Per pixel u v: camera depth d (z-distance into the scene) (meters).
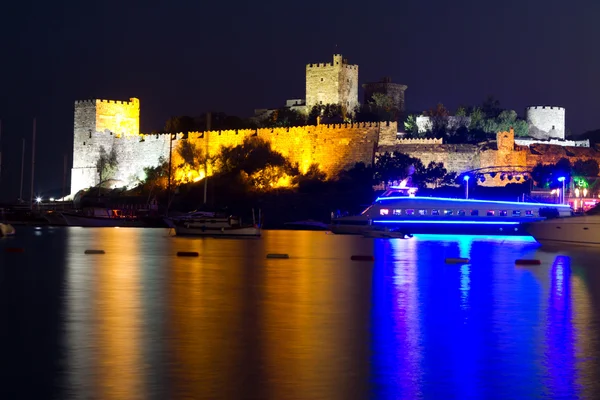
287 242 109.62
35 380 27.92
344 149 189.00
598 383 28.05
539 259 80.62
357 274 63.50
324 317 40.31
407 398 26.38
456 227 131.62
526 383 28.02
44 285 53.44
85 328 36.75
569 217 96.62
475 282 58.03
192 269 66.25
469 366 30.12
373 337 35.16
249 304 44.69
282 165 195.12
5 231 120.06
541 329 37.38
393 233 125.25
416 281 58.41
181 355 31.50
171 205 190.62
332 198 174.62
